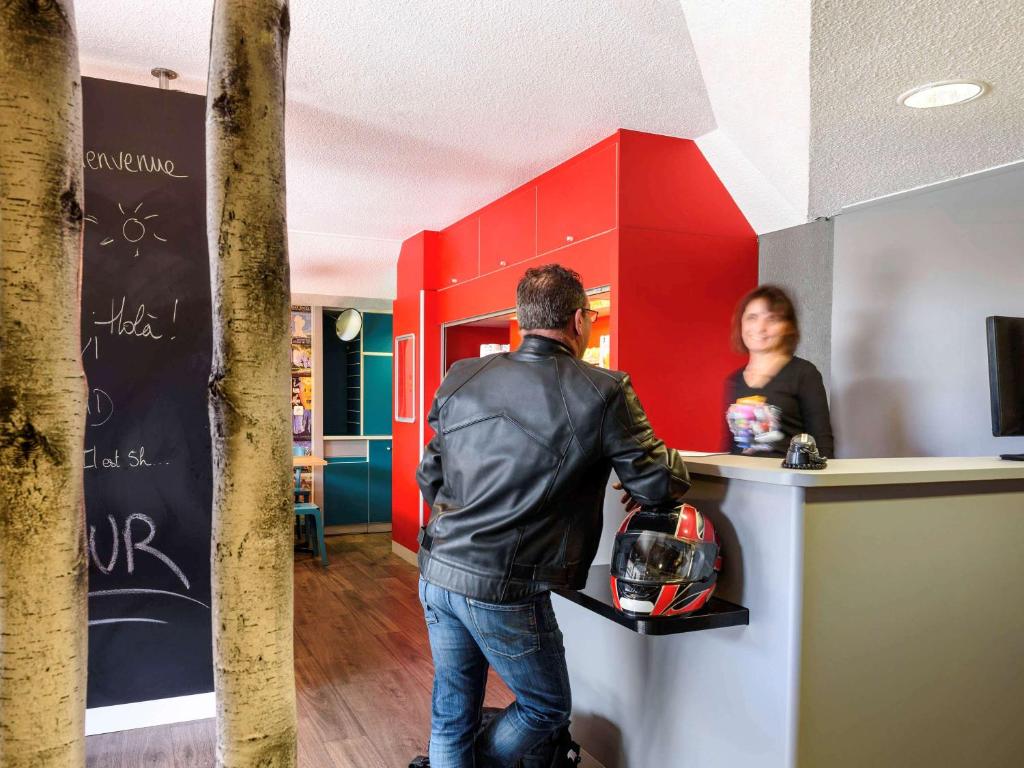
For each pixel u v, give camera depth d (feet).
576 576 5.38
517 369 5.44
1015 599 6.03
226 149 2.44
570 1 7.64
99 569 8.67
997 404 6.50
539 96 10.14
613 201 11.37
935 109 7.96
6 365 2.23
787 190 10.93
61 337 2.33
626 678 6.79
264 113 2.47
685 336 11.64
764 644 5.25
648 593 5.16
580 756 6.95
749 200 11.81
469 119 11.03
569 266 12.62
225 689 2.46
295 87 9.96
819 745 5.11
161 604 8.93
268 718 2.48
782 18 6.88
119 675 8.79
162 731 8.79
